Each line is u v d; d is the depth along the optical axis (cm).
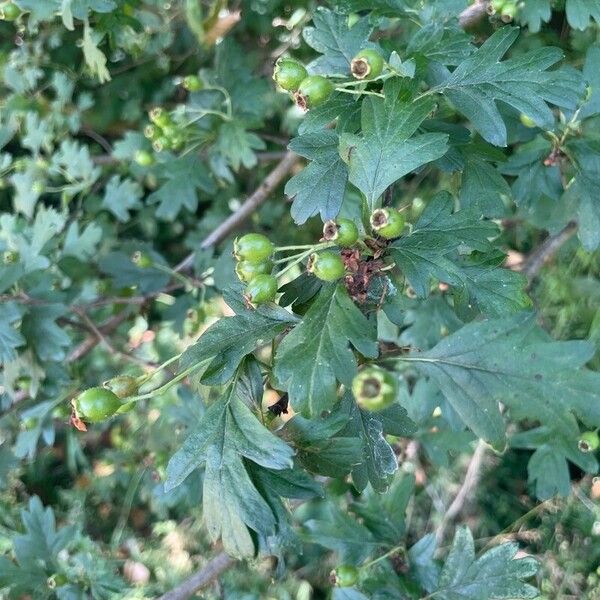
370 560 21
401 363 24
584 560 28
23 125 37
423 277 13
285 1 31
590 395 13
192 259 30
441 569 19
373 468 14
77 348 30
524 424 30
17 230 30
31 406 29
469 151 17
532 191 19
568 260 26
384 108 14
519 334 13
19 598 24
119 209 34
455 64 16
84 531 39
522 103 14
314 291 14
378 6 17
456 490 32
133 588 28
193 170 30
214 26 32
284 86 15
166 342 36
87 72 34
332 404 12
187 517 37
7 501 38
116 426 38
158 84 38
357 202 25
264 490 13
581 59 24
